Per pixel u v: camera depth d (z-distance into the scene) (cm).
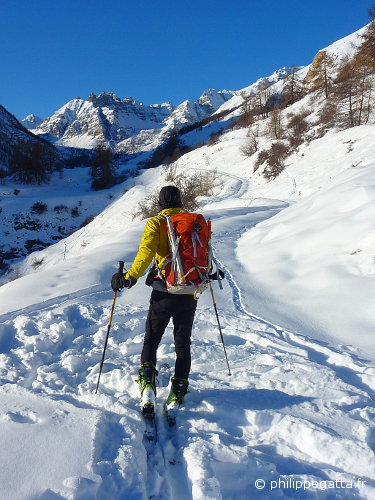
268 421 274
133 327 468
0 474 218
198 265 294
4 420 267
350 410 293
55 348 420
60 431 257
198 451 240
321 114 5469
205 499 205
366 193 877
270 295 633
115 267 869
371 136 3462
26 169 7862
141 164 11725
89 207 6550
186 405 305
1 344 430
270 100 9912
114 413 291
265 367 365
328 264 684
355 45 9962
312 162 3738
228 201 3441
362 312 515
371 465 233
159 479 230
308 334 478
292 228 966
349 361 381
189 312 312
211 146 7350
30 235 5909
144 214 3984
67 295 645
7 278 4253
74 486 206
